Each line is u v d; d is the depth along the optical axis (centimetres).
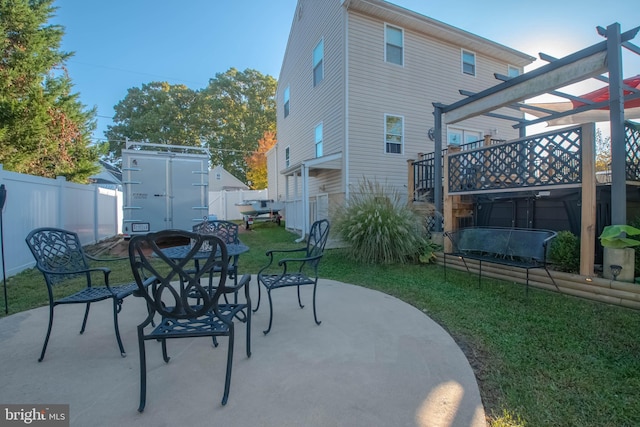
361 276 451
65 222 612
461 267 463
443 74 934
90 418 157
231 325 175
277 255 615
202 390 180
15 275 455
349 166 811
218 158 2627
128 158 642
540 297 337
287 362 210
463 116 507
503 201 513
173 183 672
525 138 404
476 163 474
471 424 151
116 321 224
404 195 785
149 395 176
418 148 899
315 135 980
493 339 242
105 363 211
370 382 186
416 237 512
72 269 263
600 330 250
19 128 760
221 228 389
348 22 804
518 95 425
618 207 322
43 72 846
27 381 190
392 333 257
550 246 367
